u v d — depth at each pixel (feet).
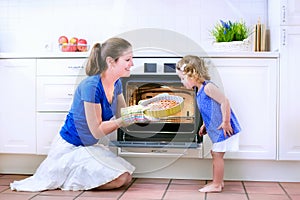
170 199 8.45
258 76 9.99
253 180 10.22
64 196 8.71
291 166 10.14
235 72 10.02
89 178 9.20
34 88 10.62
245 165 10.23
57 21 12.22
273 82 9.96
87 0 12.11
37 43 12.30
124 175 9.27
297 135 9.95
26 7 12.32
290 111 9.96
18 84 10.68
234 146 9.23
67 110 10.52
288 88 9.95
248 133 10.02
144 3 11.92
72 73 10.46
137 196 8.69
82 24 12.14
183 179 10.34
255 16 11.61
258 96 10.00
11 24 12.38
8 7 12.38
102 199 8.43
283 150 9.96
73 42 11.37
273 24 10.66
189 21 11.80
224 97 9.11
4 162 11.05
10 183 9.64
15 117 10.73
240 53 9.96
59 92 10.53
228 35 10.78
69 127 9.53
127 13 11.98
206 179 10.30
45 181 9.41
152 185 9.70
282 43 9.93
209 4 11.75
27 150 10.71
